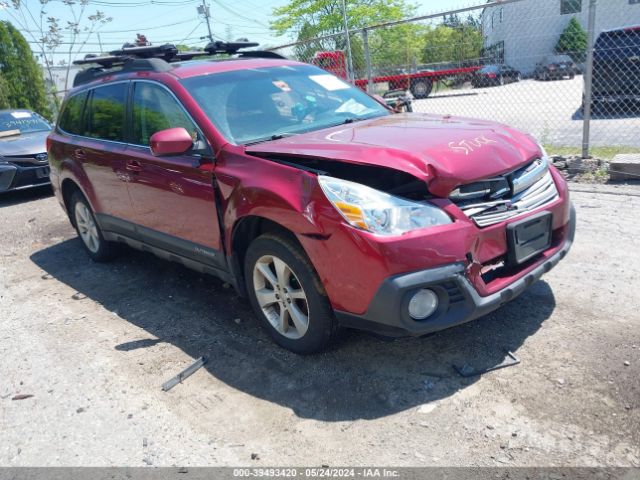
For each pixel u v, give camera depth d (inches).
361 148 124.5
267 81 170.6
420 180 117.0
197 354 144.8
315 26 1247.5
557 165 276.5
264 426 114.0
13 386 139.3
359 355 134.8
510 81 369.4
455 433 105.9
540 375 119.6
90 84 208.5
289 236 127.7
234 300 175.6
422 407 114.3
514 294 121.6
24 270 226.8
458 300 115.4
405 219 112.7
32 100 708.0
